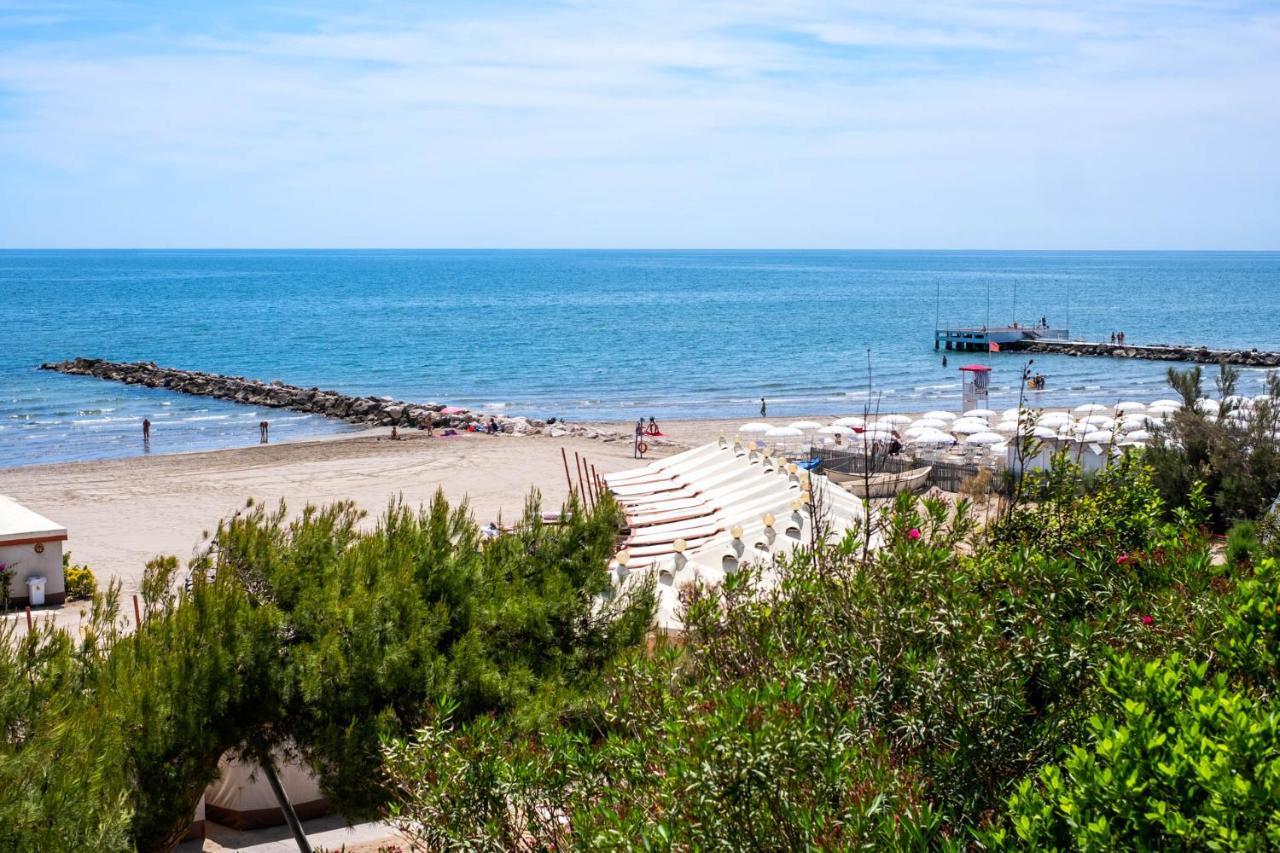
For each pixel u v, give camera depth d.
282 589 9.26
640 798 5.98
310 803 13.42
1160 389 72.12
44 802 6.18
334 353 94.31
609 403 67.50
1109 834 4.53
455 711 8.73
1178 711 5.24
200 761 8.30
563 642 9.87
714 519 20.73
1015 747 6.09
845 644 6.99
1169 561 8.91
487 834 6.20
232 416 60.88
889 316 136.62
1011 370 84.44
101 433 55.16
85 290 191.75
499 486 39.38
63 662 7.83
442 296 177.00
